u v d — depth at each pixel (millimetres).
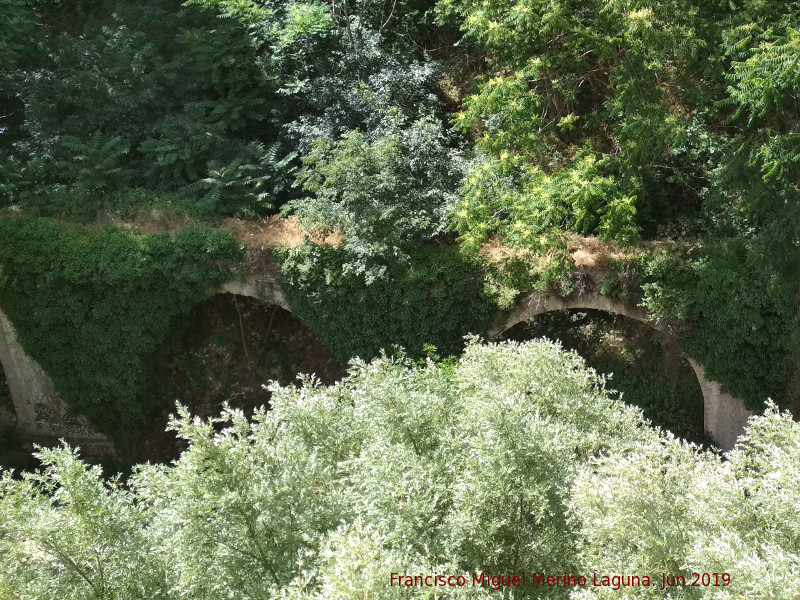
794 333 13281
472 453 7309
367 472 7168
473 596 5965
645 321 14734
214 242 16047
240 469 7066
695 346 14320
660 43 12688
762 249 12562
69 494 7367
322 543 6629
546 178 13125
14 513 7215
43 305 16844
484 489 6828
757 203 12375
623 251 14672
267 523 7023
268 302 16500
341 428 8547
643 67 13383
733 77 11898
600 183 12773
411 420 8070
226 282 16375
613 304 14789
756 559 5148
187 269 16125
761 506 6164
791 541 5859
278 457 7355
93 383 17234
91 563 7367
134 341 16766
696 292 13922
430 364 9477
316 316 16203
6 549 7391
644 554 5938
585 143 14680
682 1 13211
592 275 14781
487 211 13852
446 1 16469
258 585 6832
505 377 9344
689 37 13055
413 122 17312
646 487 6188
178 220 17234
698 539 5570
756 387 13930
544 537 7012
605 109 15484
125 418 17578
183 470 7059
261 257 16125
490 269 15070
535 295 15016
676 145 13281
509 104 13812
